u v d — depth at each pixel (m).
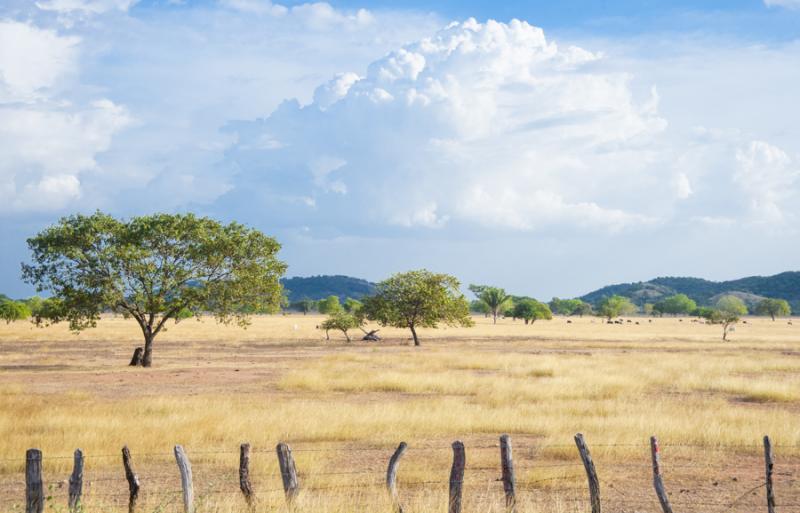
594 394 27.20
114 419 19.39
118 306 40.31
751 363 41.75
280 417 19.81
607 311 160.88
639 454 15.95
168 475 14.04
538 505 11.69
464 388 29.09
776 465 15.25
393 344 65.00
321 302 166.75
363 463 15.24
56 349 55.72
